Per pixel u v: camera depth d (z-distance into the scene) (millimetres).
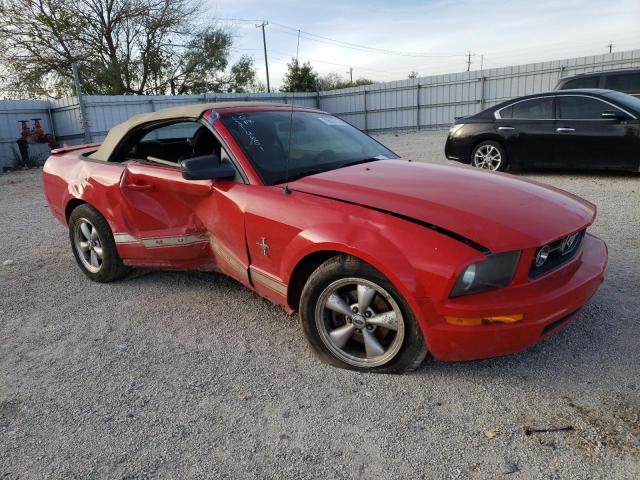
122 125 4398
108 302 4055
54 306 4047
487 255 2340
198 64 32531
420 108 26812
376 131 28453
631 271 4008
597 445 2178
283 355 3078
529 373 2730
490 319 2330
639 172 8023
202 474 2143
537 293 2414
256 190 3133
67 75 28547
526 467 2084
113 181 4012
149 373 2957
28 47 27734
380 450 2236
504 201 2744
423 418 2428
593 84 10344
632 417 2336
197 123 3668
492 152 8766
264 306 3799
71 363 3123
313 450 2258
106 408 2633
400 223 2541
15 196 10867
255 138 3455
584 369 2732
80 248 4555
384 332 2746
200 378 2871
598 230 5172
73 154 4949
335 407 2547
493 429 2322
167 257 3893
